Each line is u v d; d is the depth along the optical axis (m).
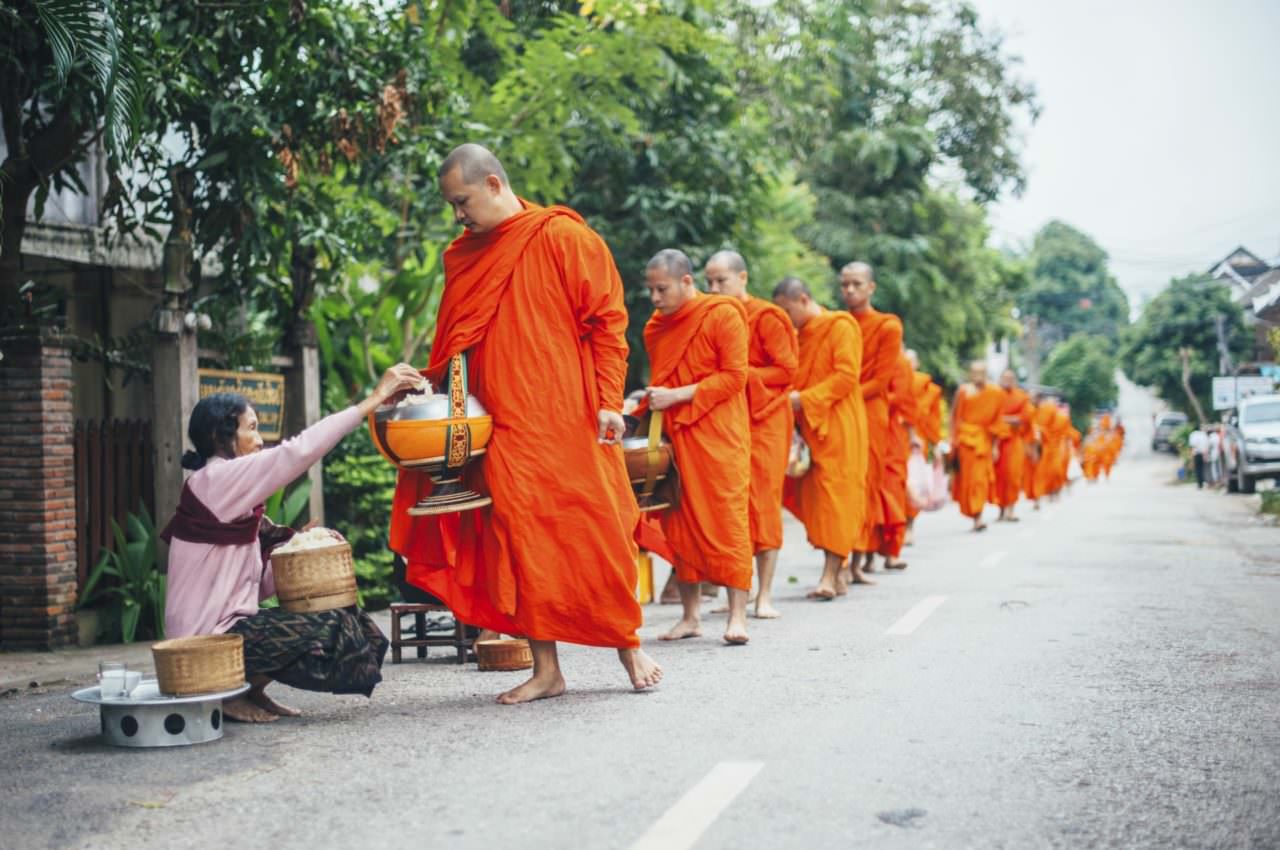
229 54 9.22
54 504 8.66
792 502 9.57
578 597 5.58
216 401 5.50
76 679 7.29
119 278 12.24
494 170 5.58
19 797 4.32
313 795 4.22
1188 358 59.09
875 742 4.79
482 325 5.56
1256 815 3.92
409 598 7.28
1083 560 11.98
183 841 3.79
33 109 9.12
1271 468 26.72
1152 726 5.06
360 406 5.41
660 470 7.12
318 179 11.20
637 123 13.88
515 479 5.51
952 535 16.23
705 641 7.41
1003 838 3.69
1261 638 7.19
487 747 4.81
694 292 7.51
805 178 28.39
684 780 4.27
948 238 29.69
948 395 34.69
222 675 5.00
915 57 29.88
